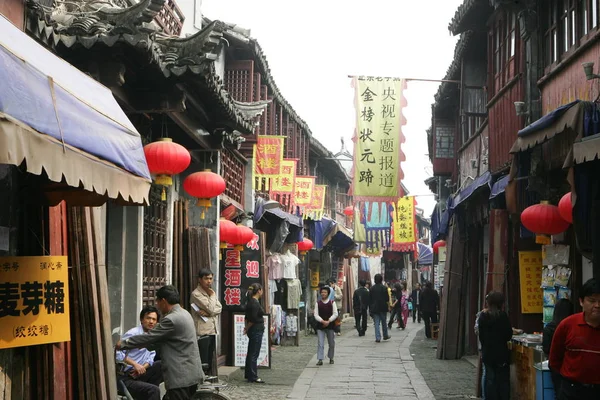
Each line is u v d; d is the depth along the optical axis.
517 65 13.39
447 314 18.58
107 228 10.89
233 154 17.91
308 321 28.58
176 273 13.13
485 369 10.40
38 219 7.26
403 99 17.62
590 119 8.15
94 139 5.66
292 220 21.92
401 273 60.69
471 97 17.62
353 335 27.97
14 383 6.82
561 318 9.53
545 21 12.38
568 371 6.46
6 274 6.35
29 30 7.75
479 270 18.98
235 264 16.34
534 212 10.30
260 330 14.40
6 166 6.70
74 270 7.71
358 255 39.03
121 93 9.31
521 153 10.95
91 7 9.14
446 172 22.30
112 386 7.96
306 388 13.66
